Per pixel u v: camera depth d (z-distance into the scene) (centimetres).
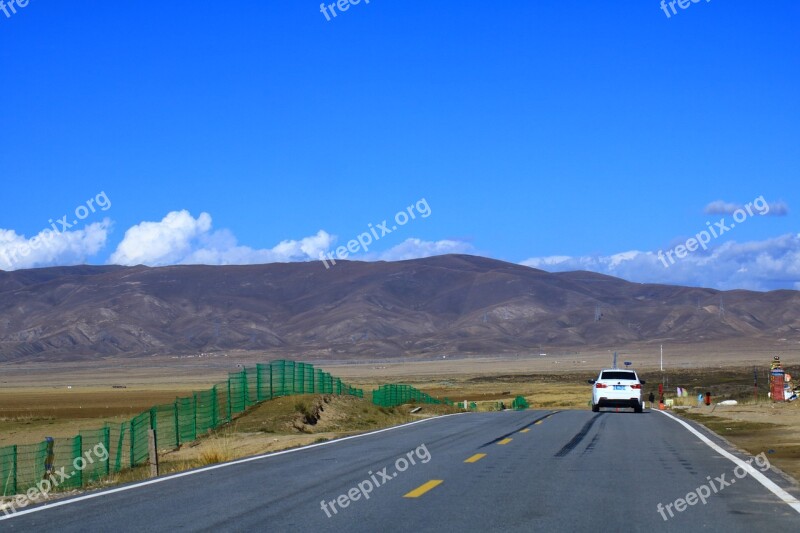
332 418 3628
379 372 16225
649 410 4316
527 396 8544
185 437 3048
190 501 1367
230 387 3856
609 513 1216
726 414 3625
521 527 1118
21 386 13075
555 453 1984
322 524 1152
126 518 1226
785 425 2873
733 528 1118
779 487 1457
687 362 17100
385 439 2434
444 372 15900
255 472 1723
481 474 1620
